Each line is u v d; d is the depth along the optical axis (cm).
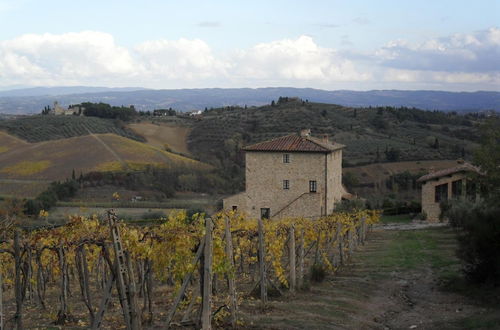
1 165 7788
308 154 5009
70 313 1473
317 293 1838
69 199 6103
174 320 1381
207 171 7788
